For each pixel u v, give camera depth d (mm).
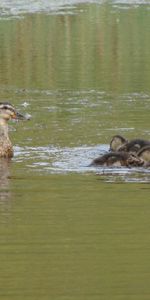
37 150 18625
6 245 12695
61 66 29766
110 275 11562
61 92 25656
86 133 20188
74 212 14195
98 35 35688
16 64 30250
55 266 11867
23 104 23812
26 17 39281
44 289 11148
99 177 16359
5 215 14078
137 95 25047
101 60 30875
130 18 39344
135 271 11695
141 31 36500
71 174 16562
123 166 17109
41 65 29938
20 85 26844
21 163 17562
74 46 33469
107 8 42125
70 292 11070
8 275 11594
